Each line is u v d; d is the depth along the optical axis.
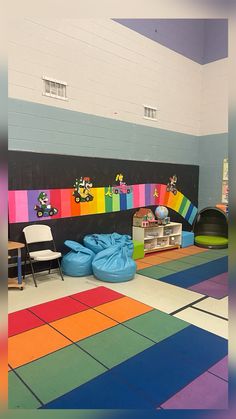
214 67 6.34
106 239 4.32
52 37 3.97
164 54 5.61
